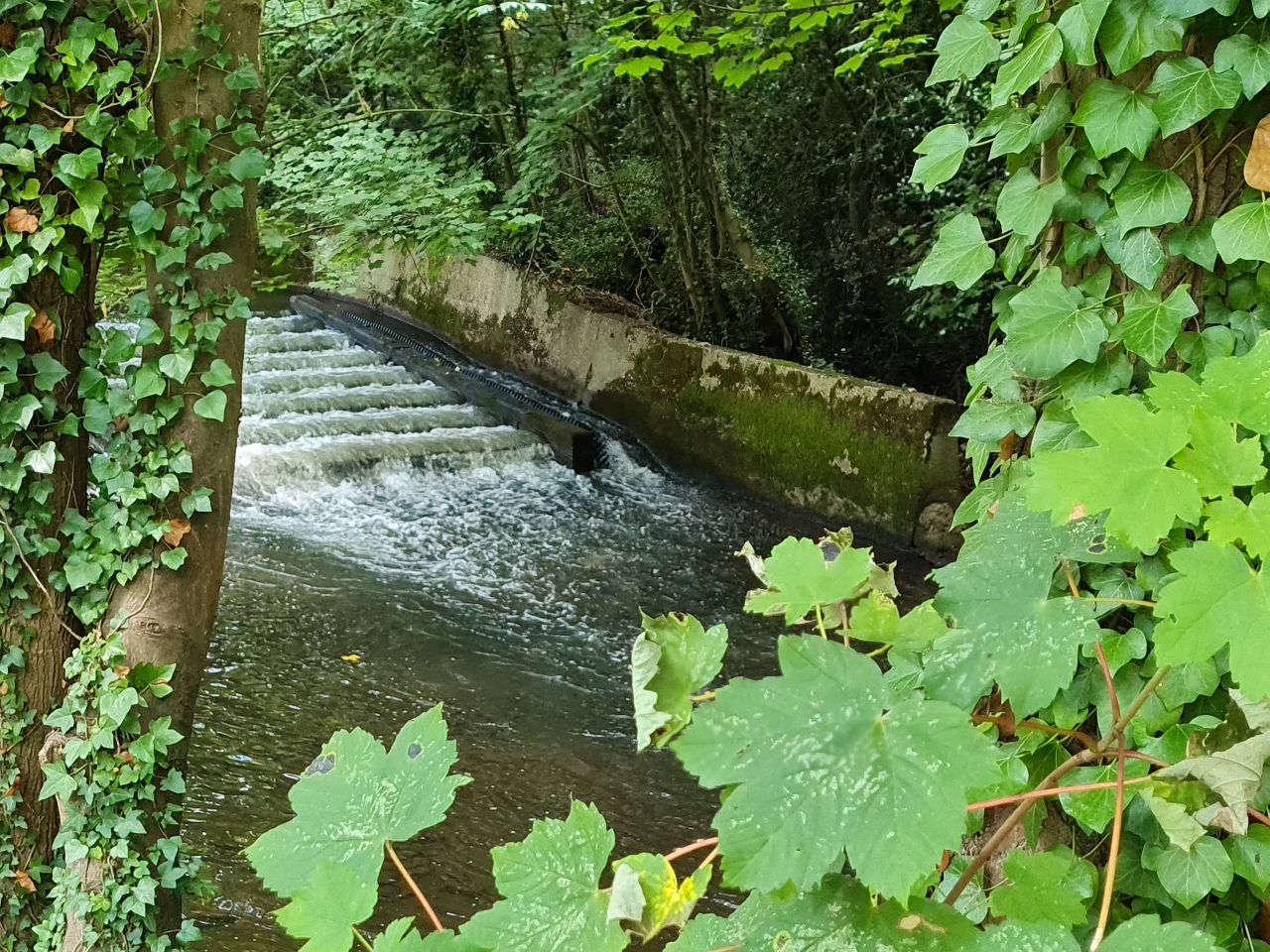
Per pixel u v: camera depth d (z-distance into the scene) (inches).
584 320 445.1
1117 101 52.2
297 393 436.5
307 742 197.8
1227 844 43.6
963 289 62.3
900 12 242.4
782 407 354.9
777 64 239.1
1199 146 52.6
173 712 114.6
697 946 25.1
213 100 105.0
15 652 108.5
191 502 110.9
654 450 407.2
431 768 29.9
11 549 106.7
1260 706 29.9
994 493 60.5
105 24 98.8
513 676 232.7
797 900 24.7
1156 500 26.2
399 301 570.3
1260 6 47.4
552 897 26.6
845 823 21.9
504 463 385.7
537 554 308.7
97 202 101.0
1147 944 23.1
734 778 23.2
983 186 336.2
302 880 28.9
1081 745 51.4
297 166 292.2
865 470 327.9
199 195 105.8
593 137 434.3
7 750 109.9
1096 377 55.5
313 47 337.1
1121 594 49.6
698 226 422.6
